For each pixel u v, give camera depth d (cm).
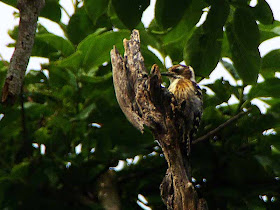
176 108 975
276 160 973
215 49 1076
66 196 749
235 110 1145
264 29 1164
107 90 1034
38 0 833
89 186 859
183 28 1042
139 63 990
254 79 1042
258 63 1031
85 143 939
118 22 1143
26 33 821
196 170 997
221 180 958
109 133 867
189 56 1088
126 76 983
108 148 868
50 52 1096
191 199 951
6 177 831
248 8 996
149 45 1159
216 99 1132
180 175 966
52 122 948
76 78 1048
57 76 1034
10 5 1093
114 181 894
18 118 946
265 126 1038
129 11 911
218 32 1045
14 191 713
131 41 1016
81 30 1166
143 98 963
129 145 873
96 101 985
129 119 938
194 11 1023
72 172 859
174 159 971
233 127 1048
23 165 840
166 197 977
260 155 983
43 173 835
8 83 798
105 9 977
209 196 977
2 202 727
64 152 935
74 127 952
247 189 943
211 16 988
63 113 989
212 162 972
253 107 1104
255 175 947
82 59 1059
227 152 994
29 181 802
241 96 1127
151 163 1016
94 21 984
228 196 940
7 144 920
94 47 1055
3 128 936
